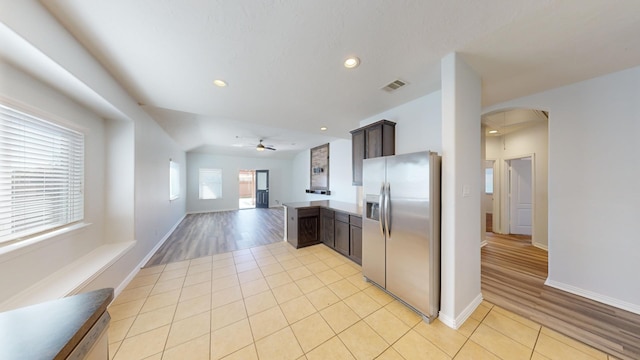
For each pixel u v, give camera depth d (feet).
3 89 4.64
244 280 8.62
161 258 11.09
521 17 4.40
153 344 5.21
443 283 6.09
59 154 6.36
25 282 5.14
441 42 5.27
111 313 6.41
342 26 4.71
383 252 7.62
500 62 6.16
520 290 7.77
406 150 9.35
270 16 4.41
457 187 5.91
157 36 5.05
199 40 5.19
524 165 15.98
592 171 7.20
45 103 5.62
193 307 6.75
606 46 5.35
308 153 25.72
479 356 4.86
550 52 5.64
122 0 4.00
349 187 17.80
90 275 6.01
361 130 10.96
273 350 5.06
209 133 17.70
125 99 8.01
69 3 4.09
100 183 8.12
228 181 28.40
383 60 6.07
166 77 7.07
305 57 5.91
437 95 8.15
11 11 3.61
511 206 16.07
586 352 4.91
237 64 6.27
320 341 5.35
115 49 5.57
